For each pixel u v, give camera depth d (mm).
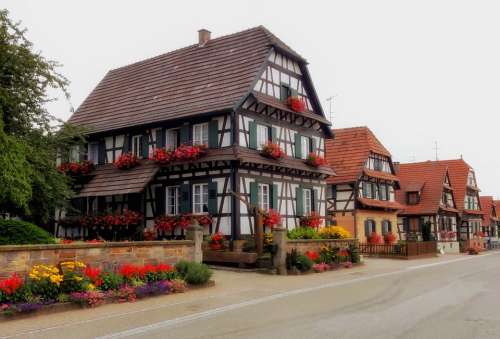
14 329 9789
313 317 10797
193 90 26672
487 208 67125
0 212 20594
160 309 12062
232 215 22969
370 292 14953
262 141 25406
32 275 11727
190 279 15570
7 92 17109
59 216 27578
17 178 14844
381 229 39500
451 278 19172
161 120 25219
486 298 13453
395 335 8891
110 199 27125
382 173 40438
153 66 31797
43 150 19250
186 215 23766
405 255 32594
